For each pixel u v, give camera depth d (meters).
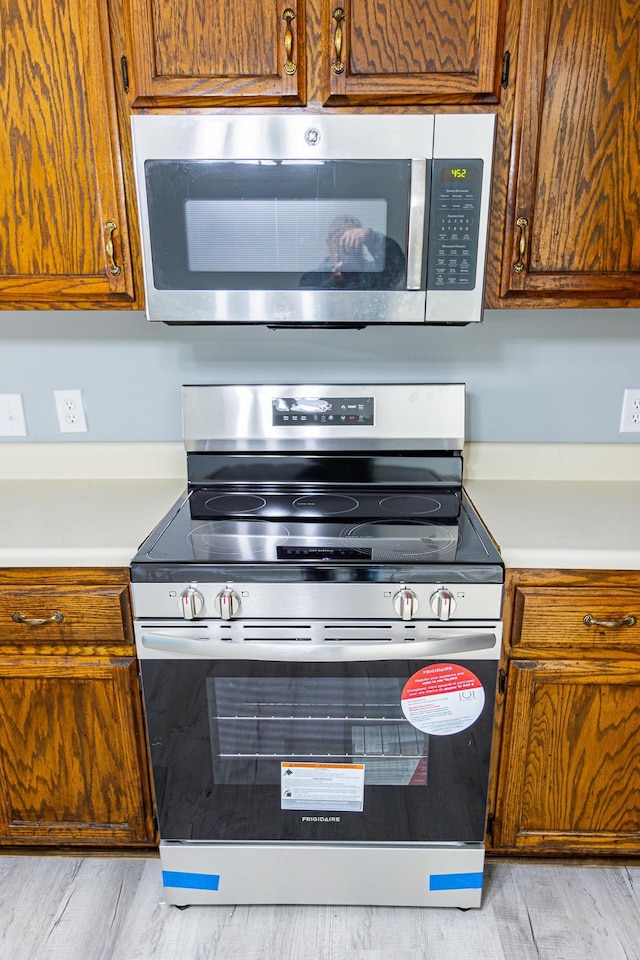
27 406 1.76
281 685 1.29
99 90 1.25
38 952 1.38
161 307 1.31
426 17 1.19
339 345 1.69
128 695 1.36
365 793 1.38
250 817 1.40
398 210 1.23
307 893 1.46
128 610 1.31
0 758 1.43
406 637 1.26
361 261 1.27
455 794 1.37
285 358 1.71
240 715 1.32
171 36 1.21
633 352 1.67
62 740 1.41
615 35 1.20
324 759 1.35
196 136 1.20
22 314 1.68
